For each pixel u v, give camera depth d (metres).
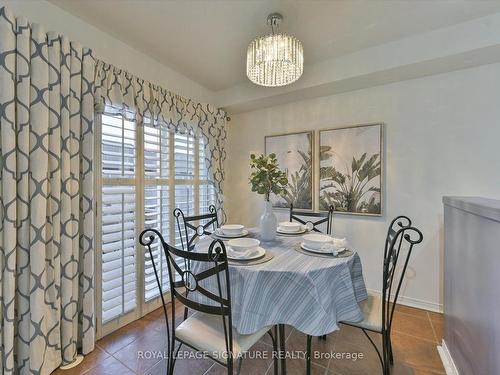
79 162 1.68
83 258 1.72
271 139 3.14
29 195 1.43
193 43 2.17
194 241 2.77
